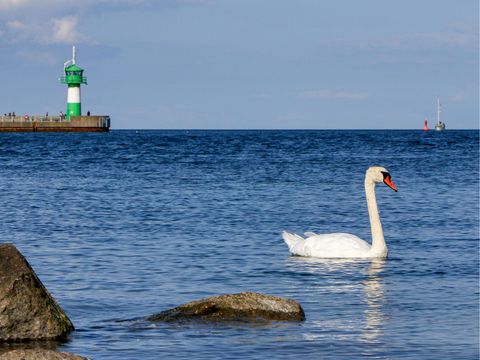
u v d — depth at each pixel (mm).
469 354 17125
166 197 50656
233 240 33000
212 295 22828
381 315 20359
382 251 28594
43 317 18641
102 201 48031
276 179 66062
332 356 17000
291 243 29641
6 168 78125
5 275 18594
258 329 19016
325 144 153500
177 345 17828
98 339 18391
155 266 27078
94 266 27031
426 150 127188
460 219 40594
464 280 24891
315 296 22641
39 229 36188
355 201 49906
